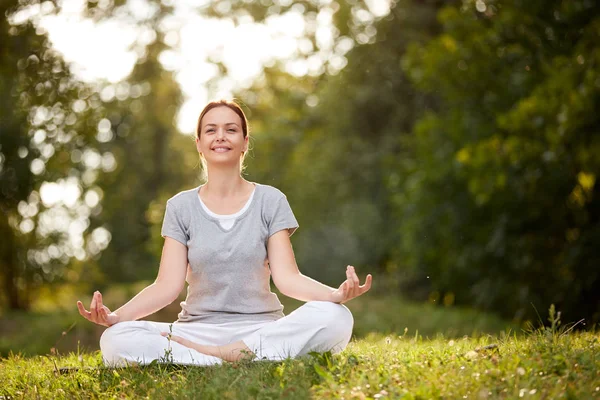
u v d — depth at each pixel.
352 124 26.91
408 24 25.34
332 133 27.25
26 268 23.06
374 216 25.38
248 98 32.88
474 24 18.02
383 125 26.91
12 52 14.69
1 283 23.33
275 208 6.16
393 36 25.77
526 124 15.63
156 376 5.45
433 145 21.12
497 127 18.69
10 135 19.98
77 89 15.77
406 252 22.81
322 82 29.36
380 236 25.27
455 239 20.80
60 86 15.36
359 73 26.48
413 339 7.91
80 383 5.66
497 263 19.44
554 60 15.29
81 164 26.78
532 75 16.98
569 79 14.55
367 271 25.69
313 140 28.09
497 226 18.89
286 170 28.44
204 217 6.10
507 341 6.41
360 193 26.30
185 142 35.38
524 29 16.88
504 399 4.47
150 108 36.31
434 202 21.11
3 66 14.78
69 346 15.34
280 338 5.78
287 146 28.81
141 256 37.50
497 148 16.78
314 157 27.56
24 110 16.50
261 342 5.78
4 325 18.30
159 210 24.78
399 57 25.75
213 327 5.89
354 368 5.37
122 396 5.18
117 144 37.50
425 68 19.38
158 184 38.88
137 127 37.56
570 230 18.16
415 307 18.56
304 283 5.92
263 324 5.92
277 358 5.72
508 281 19.00
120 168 37.22
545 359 5.25
